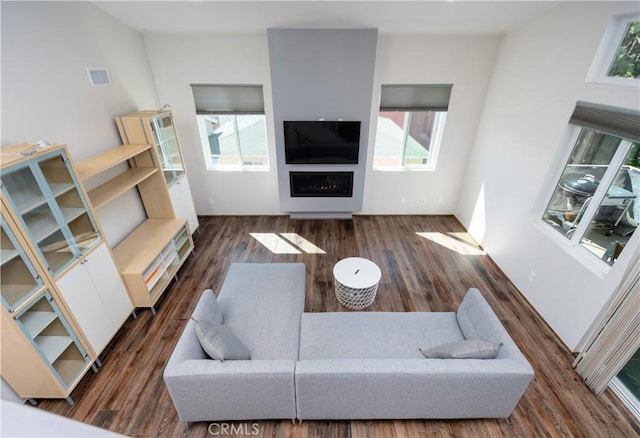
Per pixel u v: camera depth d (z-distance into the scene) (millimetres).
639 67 2225
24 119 2332
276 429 2148
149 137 3395
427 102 4379
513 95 3631
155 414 2232
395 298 3400
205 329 2084
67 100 2715
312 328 2479
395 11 3201
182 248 3967
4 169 1818
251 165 4941
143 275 2980
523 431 2133
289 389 1889
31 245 1984
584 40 2588
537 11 3068
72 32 2760
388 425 2174
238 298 2770
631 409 2256
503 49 3871
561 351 2738
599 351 2314
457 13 3225
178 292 3461
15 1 2242
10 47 2225
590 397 2355
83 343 2396
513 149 3613
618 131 2270
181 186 4125
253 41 3965
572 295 2695
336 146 4352
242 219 5164
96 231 2578
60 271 2203
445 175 4918
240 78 4180
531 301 3262
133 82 3699
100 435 488
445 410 2021
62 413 2244
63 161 2246
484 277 3746
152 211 3826
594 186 2607
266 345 2297
